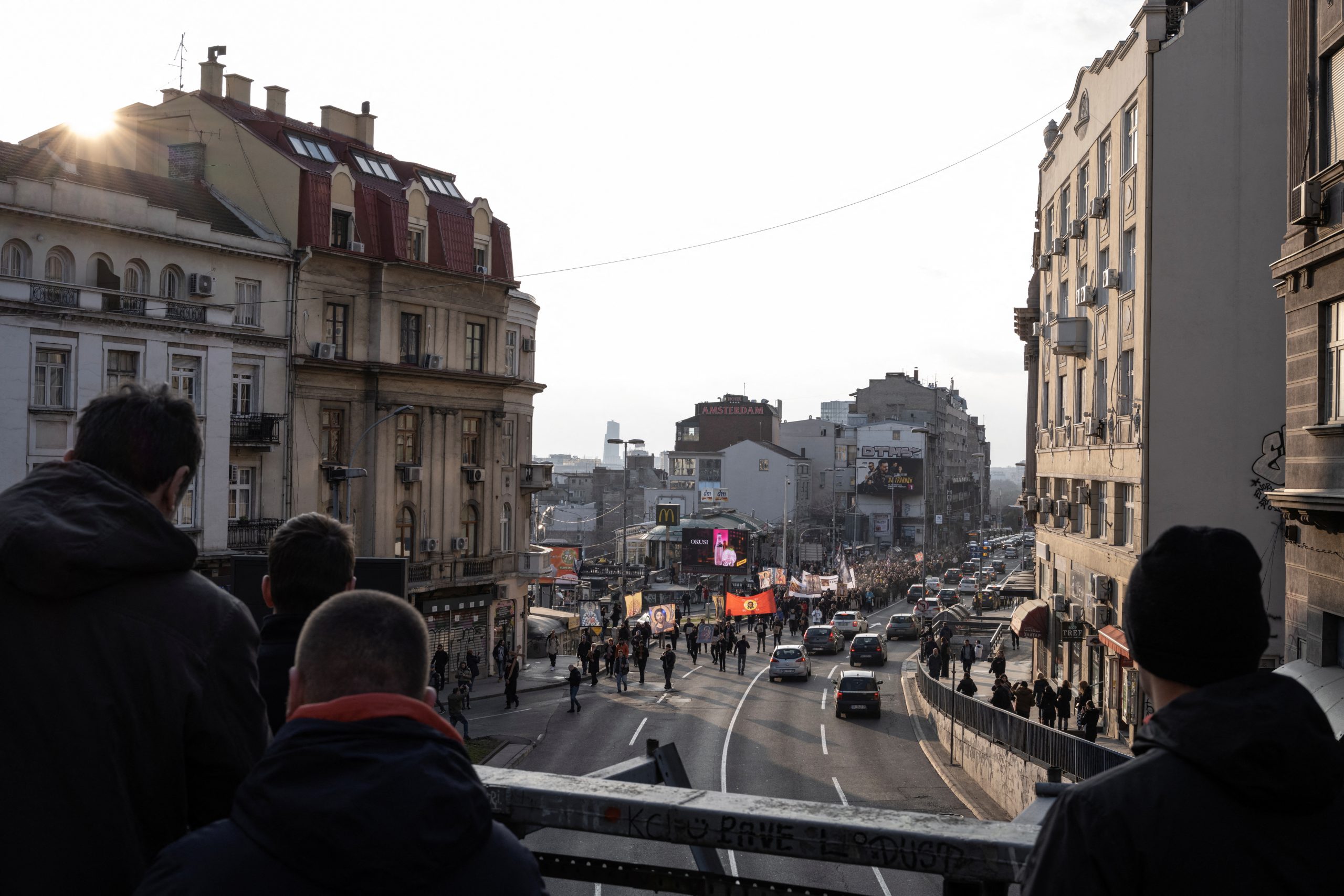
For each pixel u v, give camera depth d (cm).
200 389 3422
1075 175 3481
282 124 4172
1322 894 191
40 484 233
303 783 191
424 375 4338
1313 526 1569
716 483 13112
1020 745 2173
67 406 3041
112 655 225
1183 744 201
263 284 3759
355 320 4138
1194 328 2633
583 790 284
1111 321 2991
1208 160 2638
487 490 4772
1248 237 2623
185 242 3447
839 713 3597
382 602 226
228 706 239
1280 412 2589
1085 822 203
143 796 228
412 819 186
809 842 259
